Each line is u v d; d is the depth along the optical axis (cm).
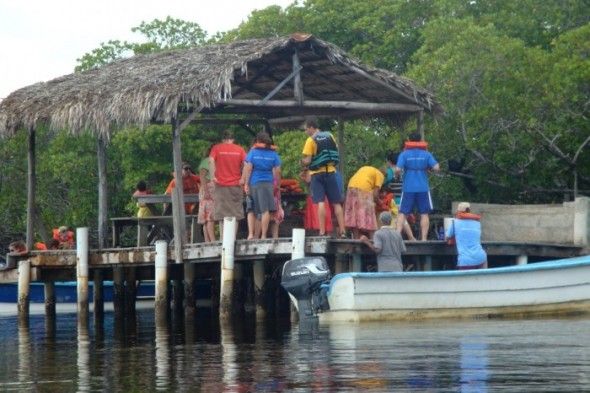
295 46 6981
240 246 6500
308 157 6319
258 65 7362
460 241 6234
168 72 6931
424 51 10344
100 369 4234
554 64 9069
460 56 9350
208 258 6688
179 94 6606
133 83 6900
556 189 9438
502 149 9231
